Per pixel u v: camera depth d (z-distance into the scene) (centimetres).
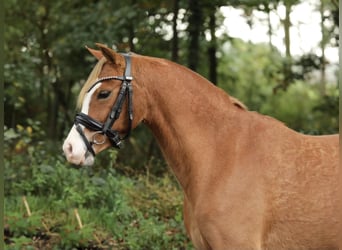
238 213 301
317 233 304
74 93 991
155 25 722
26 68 769
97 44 309
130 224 514
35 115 954
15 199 542
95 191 544
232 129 314
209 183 309
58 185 560
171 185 600
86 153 308
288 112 1169
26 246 470
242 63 1253
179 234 491
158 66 320
